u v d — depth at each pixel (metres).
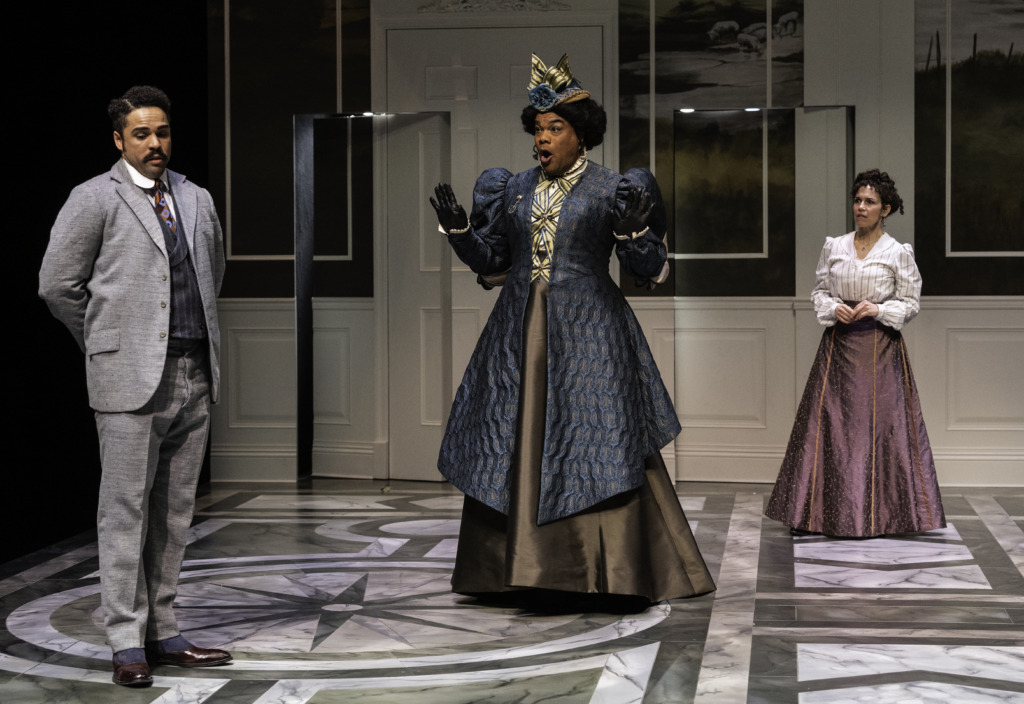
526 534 3.71
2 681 3.14
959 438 6.47
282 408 6.79
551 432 3.75
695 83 6.53
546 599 4.00
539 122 3.86
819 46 6.48
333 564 4.62
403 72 6.61
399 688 3.05
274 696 2.99
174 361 3.11
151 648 3.29
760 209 6.70
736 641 3.46
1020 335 6.42
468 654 3.37
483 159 6.59
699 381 6.81
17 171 4.66
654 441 3.96
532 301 3.85
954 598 3.97
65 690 3.06
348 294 6.84
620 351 3.86
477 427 3.88
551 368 3.79
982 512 5.63
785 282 6.71
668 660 3.27
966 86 6.41
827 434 5.10
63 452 5.09
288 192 6.73
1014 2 6.36
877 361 5.05
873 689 2.98
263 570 4.52
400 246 6.68
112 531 3.07
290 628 3.67
